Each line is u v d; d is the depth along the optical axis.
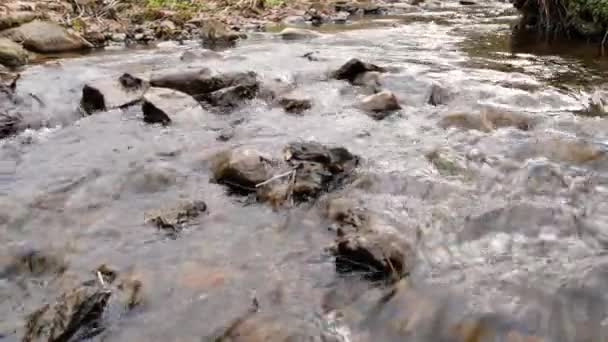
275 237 3.32
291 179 3.84
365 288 2.77
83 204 3.83
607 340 2.29
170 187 4.05
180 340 2.51
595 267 2.76
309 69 7.16
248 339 2.46
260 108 5.79
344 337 2.45
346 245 2.96
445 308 2.56
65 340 2.50
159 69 7.30
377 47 8.69
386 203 3.56
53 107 6.01
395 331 2.49
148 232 3.43
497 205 3.46
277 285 2.85
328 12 13.33
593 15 8.60
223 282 2.89
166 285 2.89
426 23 11.45
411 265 2.89
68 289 2.89
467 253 3.00
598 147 4.14
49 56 8.49
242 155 4.12
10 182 4.20
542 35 9.48
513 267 2.84
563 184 3.71
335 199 3.65
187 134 5.09
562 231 3.17
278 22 12.23
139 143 4.92
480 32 9.97
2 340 2.53
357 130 5.00
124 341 2.52
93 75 7.18
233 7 13.05
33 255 3.24
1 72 7.09
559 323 2.41
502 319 2.45
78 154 4.73
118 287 2.88
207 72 6.09
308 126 5.17
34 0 10.73
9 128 5.33
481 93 5.82
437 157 4.26
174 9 12.44
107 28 10.26
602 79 6.37
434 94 5.75
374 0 15.99
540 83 6.21
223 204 3.75
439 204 3.54
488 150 4.33
